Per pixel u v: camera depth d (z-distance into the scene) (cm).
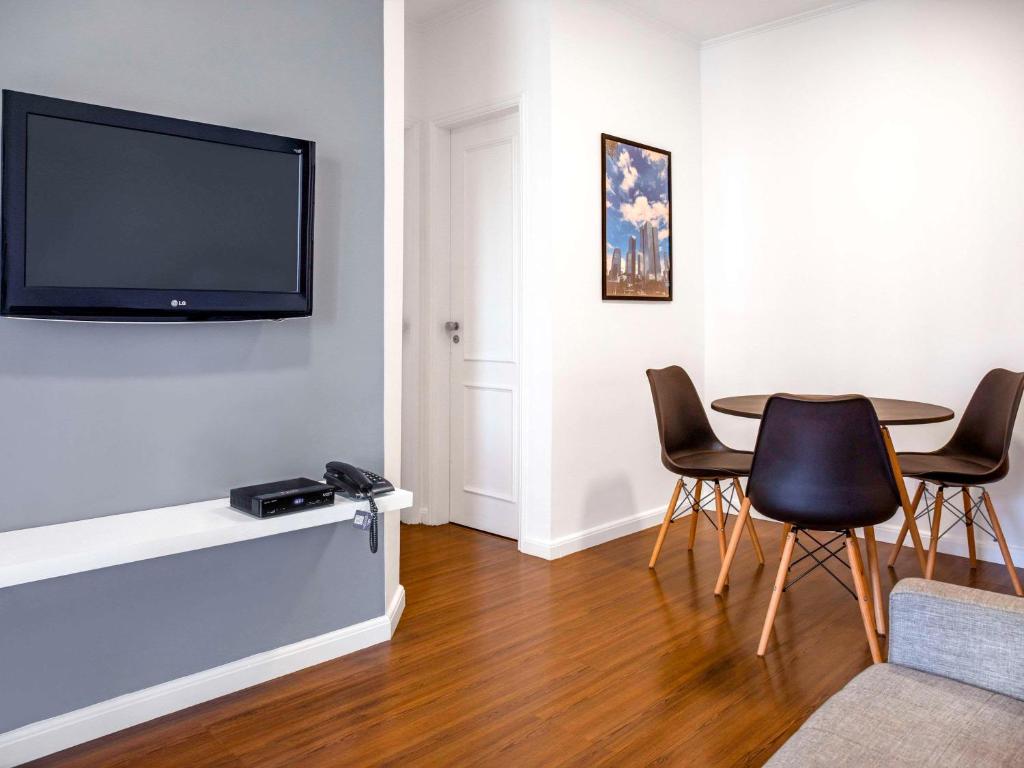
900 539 339
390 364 273
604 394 389
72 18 200
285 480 241
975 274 356
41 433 199
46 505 201
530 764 191
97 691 207
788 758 123
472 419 415
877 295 387
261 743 202
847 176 394
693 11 396
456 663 250
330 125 252
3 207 185
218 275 219
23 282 188
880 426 245
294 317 237
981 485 333
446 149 418
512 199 387
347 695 229
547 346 361
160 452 220
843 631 271
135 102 211
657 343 419
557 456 364
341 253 257
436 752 197
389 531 278
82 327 205
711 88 443
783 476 252
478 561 360
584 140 370
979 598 148
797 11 397
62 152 192
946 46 360
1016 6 340
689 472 324
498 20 375
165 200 209
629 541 393
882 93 380
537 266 363
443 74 405
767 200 423
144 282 206
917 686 144
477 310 408
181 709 220
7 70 190
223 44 227
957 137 359
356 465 264
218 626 229
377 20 265
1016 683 140
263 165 227
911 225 374
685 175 435
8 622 192
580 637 269
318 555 251
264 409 240
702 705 220
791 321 418
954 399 365
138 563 213
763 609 293
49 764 192
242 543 233
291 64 242
